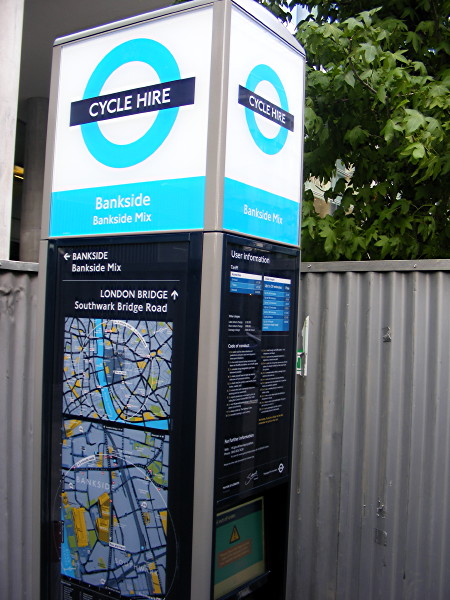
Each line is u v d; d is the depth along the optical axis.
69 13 8.61
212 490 2.64
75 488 3.04
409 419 3.93
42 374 3.14
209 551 2.65
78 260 3.04
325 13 5.92
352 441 4.12
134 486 2.85
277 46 2.98
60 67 3.12
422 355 3.90
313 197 5.42
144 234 2.81
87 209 3.00
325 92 5.12
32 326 4.29
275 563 3.15
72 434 3.05
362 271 4.09
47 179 3.15
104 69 2.96
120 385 2.89
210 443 2.62
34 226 11.70
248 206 2.80
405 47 5.49
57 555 3.11
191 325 2.66
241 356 2.78
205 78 2.66
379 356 4.04
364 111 5.18
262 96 2.88
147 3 8.30
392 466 3.97
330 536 4.20
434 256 5.14
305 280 4.30
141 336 2.82
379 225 5.02
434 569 3.84
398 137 4.91
